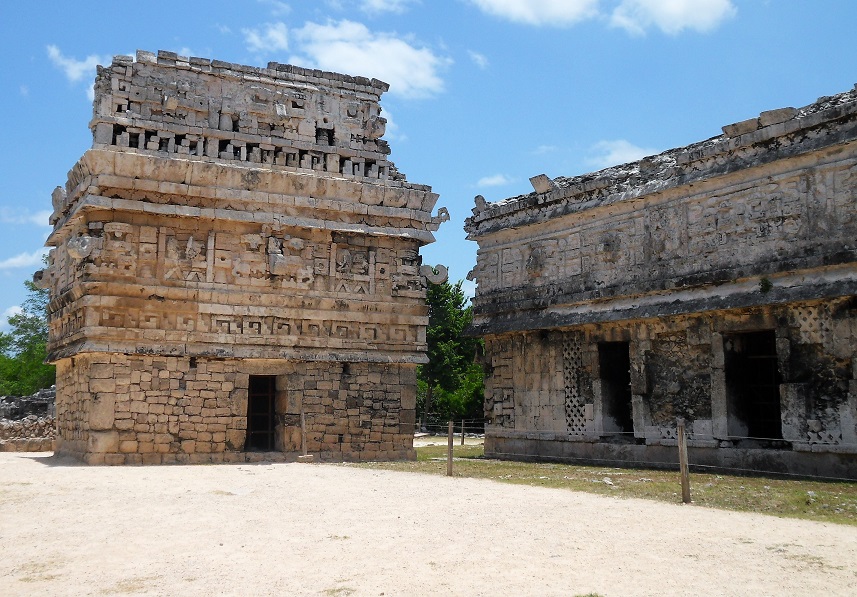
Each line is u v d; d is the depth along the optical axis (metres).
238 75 24.05
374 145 26.06
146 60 22.80
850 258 17.58
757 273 19.39
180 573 8.95
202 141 23.28
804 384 18.47
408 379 25.61
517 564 9.14
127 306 21.64
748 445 19.95
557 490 15.43
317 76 25.44
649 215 22.53
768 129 19.47
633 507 13.07
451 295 57.69
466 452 29.45
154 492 15.16
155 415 21.75
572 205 25.03
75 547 10.32
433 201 26.38
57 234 24.44
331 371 24.41
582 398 24.16
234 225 23.28
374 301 25.12
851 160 17.97
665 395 21.78
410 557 9.55
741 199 20.22
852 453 17.33
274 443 24.50
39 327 58.25
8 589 8.44
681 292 21.38
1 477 17.45
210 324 22.69
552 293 25.48
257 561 9.46
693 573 8.66
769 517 12.07
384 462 23.56
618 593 7.94
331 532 11.11
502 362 27.30
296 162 24.69
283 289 23.78
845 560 9.20
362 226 24.95
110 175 21.56
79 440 22.06
